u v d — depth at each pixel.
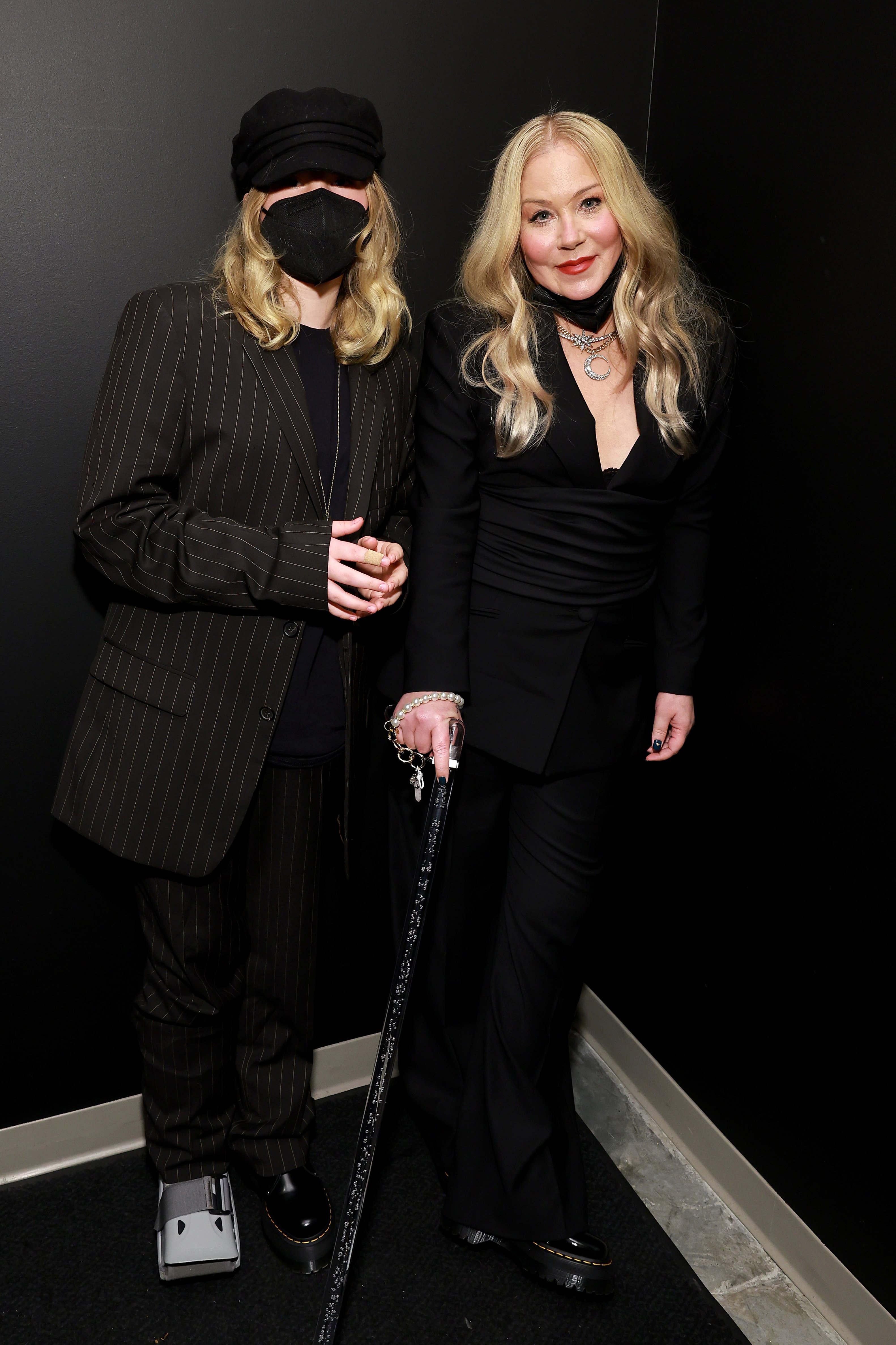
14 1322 1.64
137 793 1.53
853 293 1.47
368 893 2.11
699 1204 1.93
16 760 1.75
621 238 1.49
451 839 1.75
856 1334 1.65
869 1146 1.60
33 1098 1.93
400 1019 1.52
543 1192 1.70
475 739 1.64
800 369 1.59
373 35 1.67
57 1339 1.62
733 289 1.73
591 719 1.64
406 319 1.78
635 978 2.20
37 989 1.88
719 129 1.72
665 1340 1.65
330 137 1.40
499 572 1.61
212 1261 1.70
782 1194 1.80
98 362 1.64
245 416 1.45
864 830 1.56
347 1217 1.49
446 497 1.58
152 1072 1.74
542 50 1.79
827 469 1.56
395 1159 1.99
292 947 1.75
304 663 1.56
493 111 1.79
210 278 1.51
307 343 1.53
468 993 1.88
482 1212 1.73
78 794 1.56
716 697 1.87
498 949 1.75
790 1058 1.76
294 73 1.63
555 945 1.72
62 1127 1.96
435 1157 1.93
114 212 1.59
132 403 1.41
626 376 1.55
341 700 1.62
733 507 1.78
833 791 1.61
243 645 1.51
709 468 1.64
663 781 2.05
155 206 1.61
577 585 1.58
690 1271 1.78
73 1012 1.92
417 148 1.75
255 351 1.45
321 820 1.69
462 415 1.56
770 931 1.78
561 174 1.44
